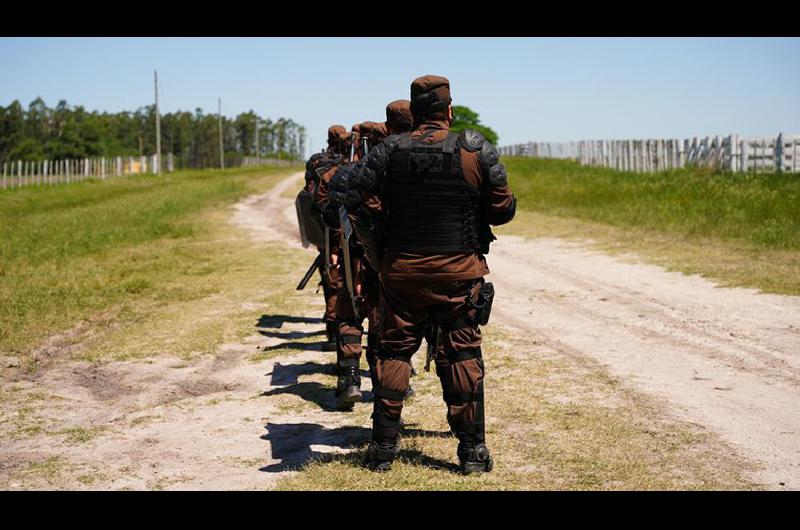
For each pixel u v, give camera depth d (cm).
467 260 416
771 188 2086
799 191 1916
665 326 825
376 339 519
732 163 2792
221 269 1355
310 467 451
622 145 3712
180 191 3738
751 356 695
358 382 565
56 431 551
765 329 790
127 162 6806
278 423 552
